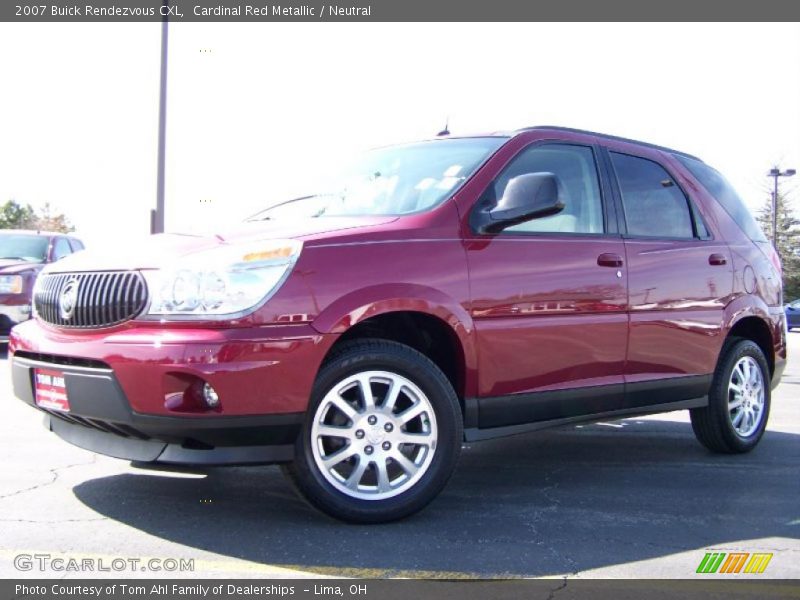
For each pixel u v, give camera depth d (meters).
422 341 4.30
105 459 5.15
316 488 3.79
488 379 4.24
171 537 3.73
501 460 5.58
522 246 4.41
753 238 6.11
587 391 4.65
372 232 3.98
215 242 3.87
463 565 3.46
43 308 4.21
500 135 4.81
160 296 3.63
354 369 3.83
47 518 3.98
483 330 4.19
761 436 6.06
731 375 5.74
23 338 4.21
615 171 5.17
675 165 5.68
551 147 4.88
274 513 4.10
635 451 5.94
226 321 3.54
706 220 5.67
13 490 4.45
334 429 3.83
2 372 9.52
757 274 5.95
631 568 3.49
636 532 3.98
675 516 4.27
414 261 4.00
